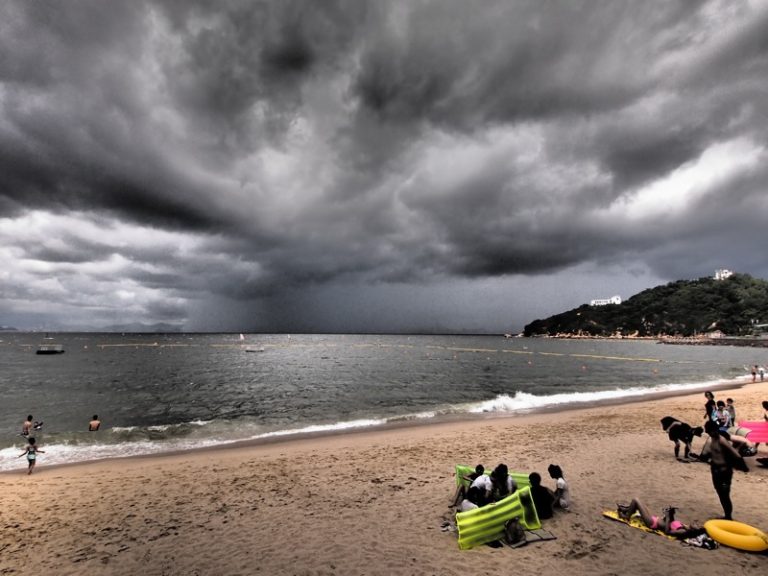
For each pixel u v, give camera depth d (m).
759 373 48.34
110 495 11.40
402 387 42.38
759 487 10.73
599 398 32.16
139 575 7.23
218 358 88.44
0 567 7.61
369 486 11.71
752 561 7.19
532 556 7.48
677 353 125.75
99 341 185.00
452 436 18.09
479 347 161.75
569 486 11.14
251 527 9.12
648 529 8.45
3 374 55.44
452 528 8.75
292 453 15.84
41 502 10.90
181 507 10.43
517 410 26.56
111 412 28.67
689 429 13.46
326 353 110.06
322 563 7.47
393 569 7.18
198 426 23.20
